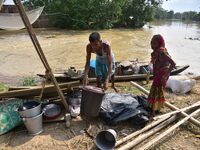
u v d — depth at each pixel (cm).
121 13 3616
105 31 3122
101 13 3375
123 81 772
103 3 3362
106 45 483
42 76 770
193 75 870
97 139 397
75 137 425
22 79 855
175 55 1376
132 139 412
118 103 477
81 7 3244
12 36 2248
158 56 454
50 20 3466
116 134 421
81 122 473
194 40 2078
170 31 3150
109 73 491
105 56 509
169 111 521
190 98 611
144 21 3966
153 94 471
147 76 742
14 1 365
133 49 1579
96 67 544
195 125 457
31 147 395
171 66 454
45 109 470
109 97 504
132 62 852
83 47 1630
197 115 502
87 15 3303
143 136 408
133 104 481
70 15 3328
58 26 3462
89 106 437
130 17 3869
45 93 493
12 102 457
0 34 2420
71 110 487
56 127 455
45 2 3625
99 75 544
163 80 461
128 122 472
